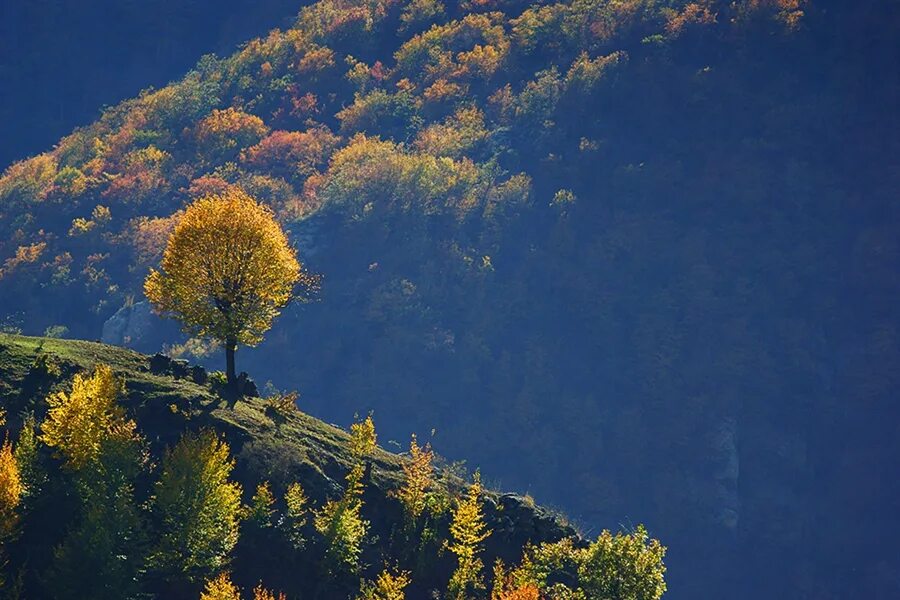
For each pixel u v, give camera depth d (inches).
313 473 4950.8
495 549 4972.9
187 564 4185.5
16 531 4079.7
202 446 4458.7
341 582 4537.4
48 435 4416.8
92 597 3949.3
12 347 5083.7
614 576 4571.9
